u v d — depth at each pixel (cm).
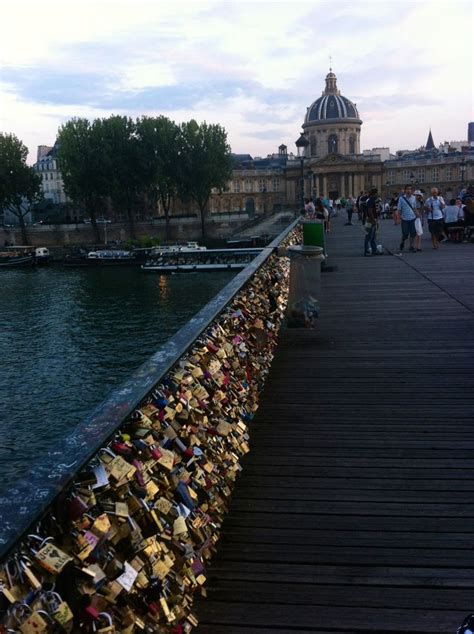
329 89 14625
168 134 9200
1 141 9506
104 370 3538
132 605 240
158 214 13125
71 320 4925
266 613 332
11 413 2830
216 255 8012
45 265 8700
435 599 341
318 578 362
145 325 4712
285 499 455
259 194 14662
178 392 350
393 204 3519
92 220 9794
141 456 274
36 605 172
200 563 326
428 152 16212
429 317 1052
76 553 202
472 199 2309
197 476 351
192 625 305
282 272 1051
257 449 543
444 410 618
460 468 495
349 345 885
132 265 8300
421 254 1970
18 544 170
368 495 457
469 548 388
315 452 533
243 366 577
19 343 4209
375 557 381
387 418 603
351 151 14388
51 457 220
